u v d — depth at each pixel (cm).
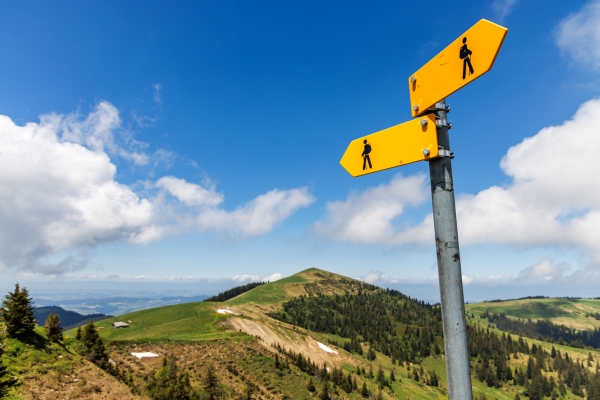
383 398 10250
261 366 8088
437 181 311
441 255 296
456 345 273
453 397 267
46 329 3547
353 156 404
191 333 10775
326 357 13112
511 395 17350
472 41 285
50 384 2780
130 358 5841
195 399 4656
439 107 316
